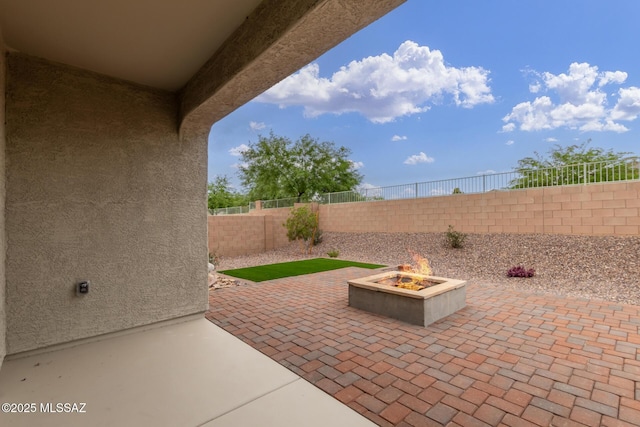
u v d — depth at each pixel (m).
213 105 3.72
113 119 3.90
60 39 3.08
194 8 2.65
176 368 3.06
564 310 4.77
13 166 3.24
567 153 16.20
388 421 2.22
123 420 2.27
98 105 3.80
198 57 3.50
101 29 2.93
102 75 3.84
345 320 4.47
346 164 24.94
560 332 3.87
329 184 24.12
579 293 5.87
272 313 4.83
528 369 2.95
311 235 14.41
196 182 4.61
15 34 2.98
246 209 20.48
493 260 9.09
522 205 9.99
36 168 3.38
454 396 2.53
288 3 2.30
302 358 3.26
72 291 3.58
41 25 2.84
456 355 3.28
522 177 10.17
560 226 9.20
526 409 2.34
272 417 2.29
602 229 8.41
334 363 3.13
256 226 14.49
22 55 3.33
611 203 8.27
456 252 10.40
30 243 3.33
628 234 7.99
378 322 4.37
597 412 2.29
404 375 2.88
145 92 4.17
